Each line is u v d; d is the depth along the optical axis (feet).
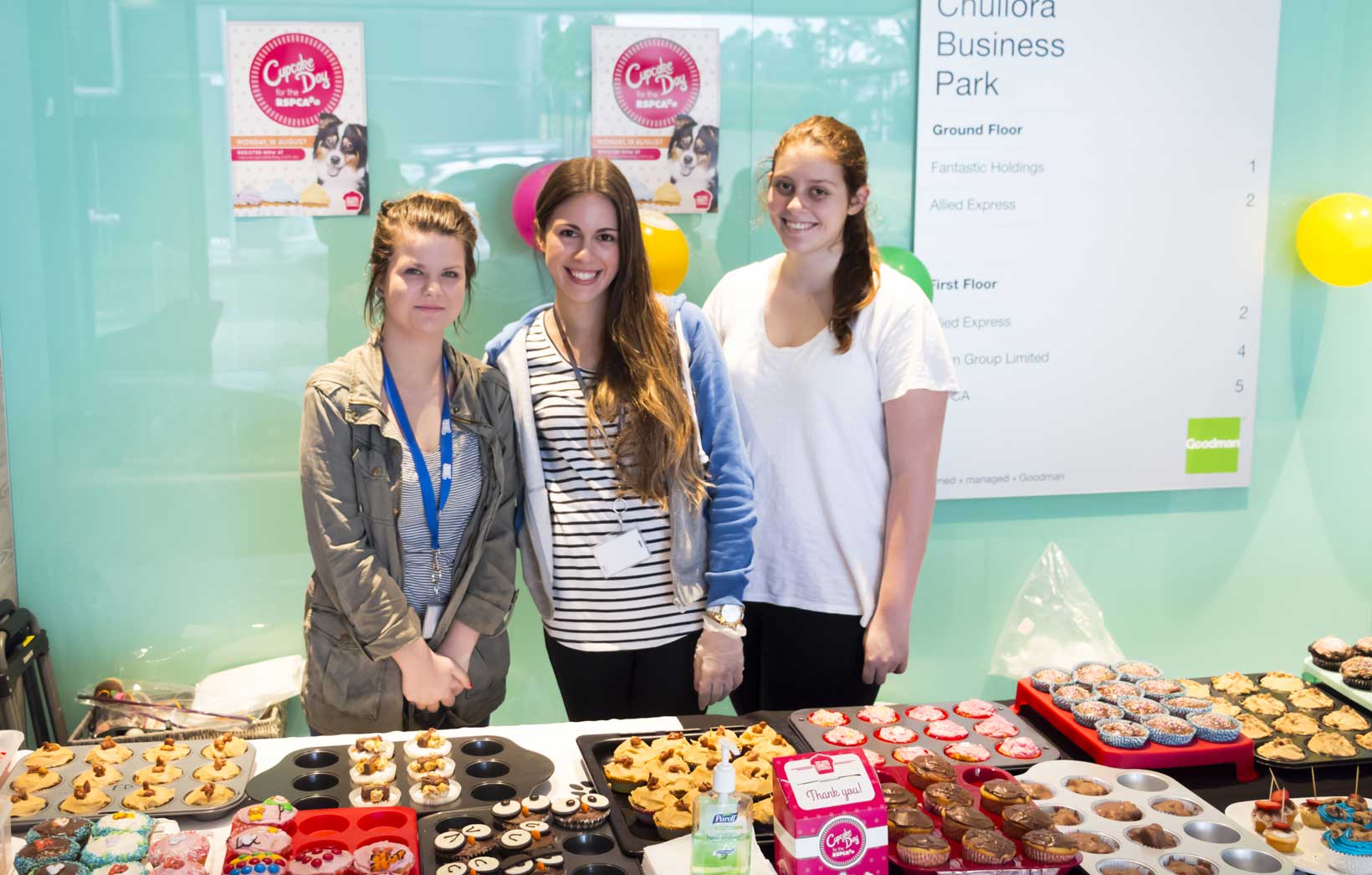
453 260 6.64
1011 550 11.72
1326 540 12.46
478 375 7.10
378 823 5.34
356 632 6.73
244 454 10.27
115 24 9.55
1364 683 7.41
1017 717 6.84
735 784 5.03
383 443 6.78
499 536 7.20
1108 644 11.60
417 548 6.95
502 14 10.10
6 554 9.84
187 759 6.13
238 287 10.03
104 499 10.14
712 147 10.59
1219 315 11.70
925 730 6.63
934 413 8.01
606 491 7.28
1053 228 11.22
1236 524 12.22
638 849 5.18
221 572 10.37
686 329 7.68
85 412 9.99
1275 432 12.16
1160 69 11.19
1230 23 11.26
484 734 6.36
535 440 7.28
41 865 4.99
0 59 9.45
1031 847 5.08
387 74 10.00
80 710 10.28
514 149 10.31
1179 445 11.82
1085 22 10.99
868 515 8.19
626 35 10.30
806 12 10.57
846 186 7.77
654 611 7.36
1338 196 11.20
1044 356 11.38
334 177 10.02
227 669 10.45
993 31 10.83
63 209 9.71
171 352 10.03
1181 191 11.42
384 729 6.98
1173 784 6.02
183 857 5.04
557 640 7.47
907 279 8.29
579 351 7.44
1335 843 5.43
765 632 8.52
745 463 7.60
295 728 10.62
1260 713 6.93
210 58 9.71
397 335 6.84
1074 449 11.59
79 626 10.25
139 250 9.87
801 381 8.14
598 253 7.05
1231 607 12.37
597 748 6.21
